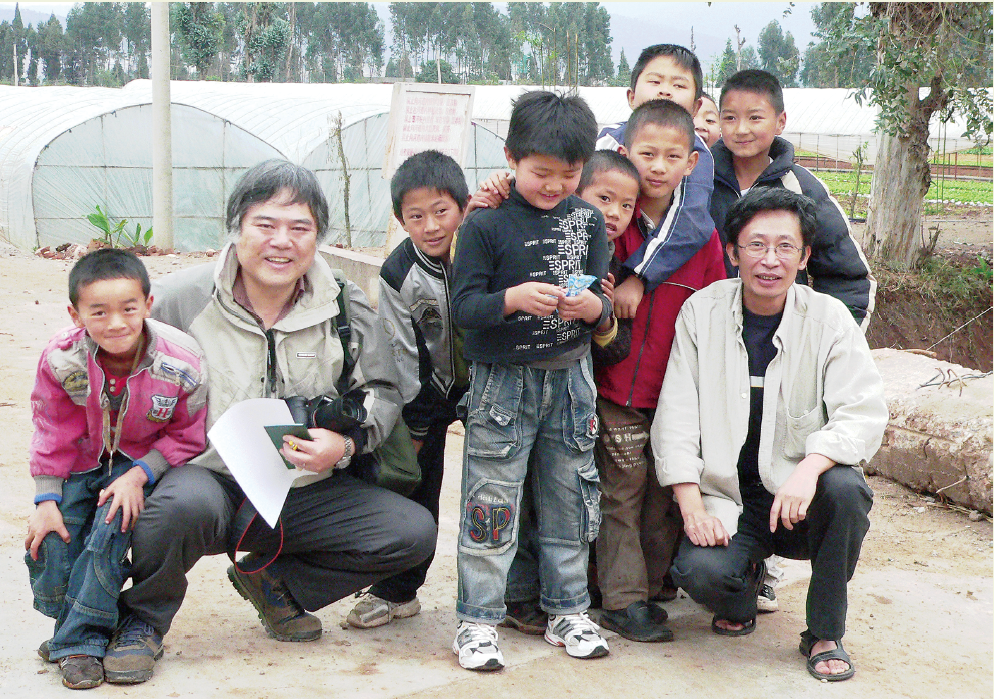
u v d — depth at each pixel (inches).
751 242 128.8
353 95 1081.4
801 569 169.2
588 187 133.1
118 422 116.0
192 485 115.3
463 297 121.7
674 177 134.6
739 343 133.2
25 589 139.7
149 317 121.1
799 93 1359.5
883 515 195.6
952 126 1102.4
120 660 113.5
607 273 128.3
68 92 795.4
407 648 130.8
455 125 344.2
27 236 679.1
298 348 123.6
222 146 725.9
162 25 623.5
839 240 149.6
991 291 548.1
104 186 697.0
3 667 116.6
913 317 543.2
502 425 124.1
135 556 115.1
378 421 125.9
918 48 460.8
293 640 130.3
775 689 121.4
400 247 139.0
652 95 156.5
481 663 121.7
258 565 127.6
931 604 151.9
